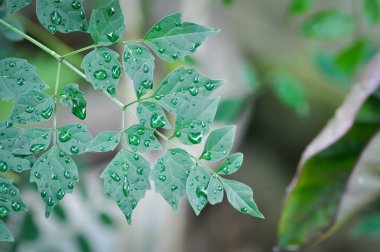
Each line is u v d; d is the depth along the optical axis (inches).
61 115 61.1
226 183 20.5
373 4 36.7
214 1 71.4
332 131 30.0
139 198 20.4
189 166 20.5
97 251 50.6
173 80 20.5
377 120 30.0
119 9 20.5
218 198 20.5
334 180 30.0
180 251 52.9
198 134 20.5
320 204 30.2
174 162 20.5
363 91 30.5
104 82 20.5
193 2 46.4
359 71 44.7
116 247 50.6
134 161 20.4
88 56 20.5
